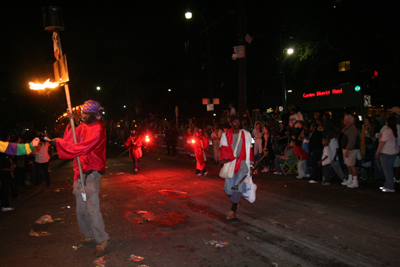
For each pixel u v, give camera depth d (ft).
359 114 62.75
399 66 50.11
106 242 14.57
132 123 116.47
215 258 13.62
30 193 30.66
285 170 38.14
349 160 27.40
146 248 14.87
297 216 19.36
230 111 50.21
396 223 17.63
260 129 40.34
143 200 24.98
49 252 14.76
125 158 61.87
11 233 17.87
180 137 62.49
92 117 14.97
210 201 23.91
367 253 13.80
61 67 15.03
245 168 19.01
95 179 14.62
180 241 15.69
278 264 12.94
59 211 22.58
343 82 74.33
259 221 18.60
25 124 69.92
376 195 24.36
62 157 13.75
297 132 34.53
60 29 15.72
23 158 34.81
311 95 76.95
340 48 57.82
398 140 26.71
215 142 49.29
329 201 22.84
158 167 46.26
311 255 13.73
